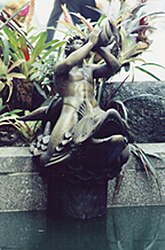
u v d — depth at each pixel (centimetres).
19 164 296
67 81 283
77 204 286
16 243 264
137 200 309
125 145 272
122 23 338
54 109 293
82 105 279
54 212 295
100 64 305
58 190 289
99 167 277
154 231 282
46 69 330
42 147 288
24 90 335
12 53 334
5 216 293
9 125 330
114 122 270
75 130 269
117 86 340
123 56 333
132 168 307
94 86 308
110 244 266
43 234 274
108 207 305
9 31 327
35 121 323
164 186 311
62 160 271
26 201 298
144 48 350
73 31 360
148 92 342
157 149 316
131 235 276
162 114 338
